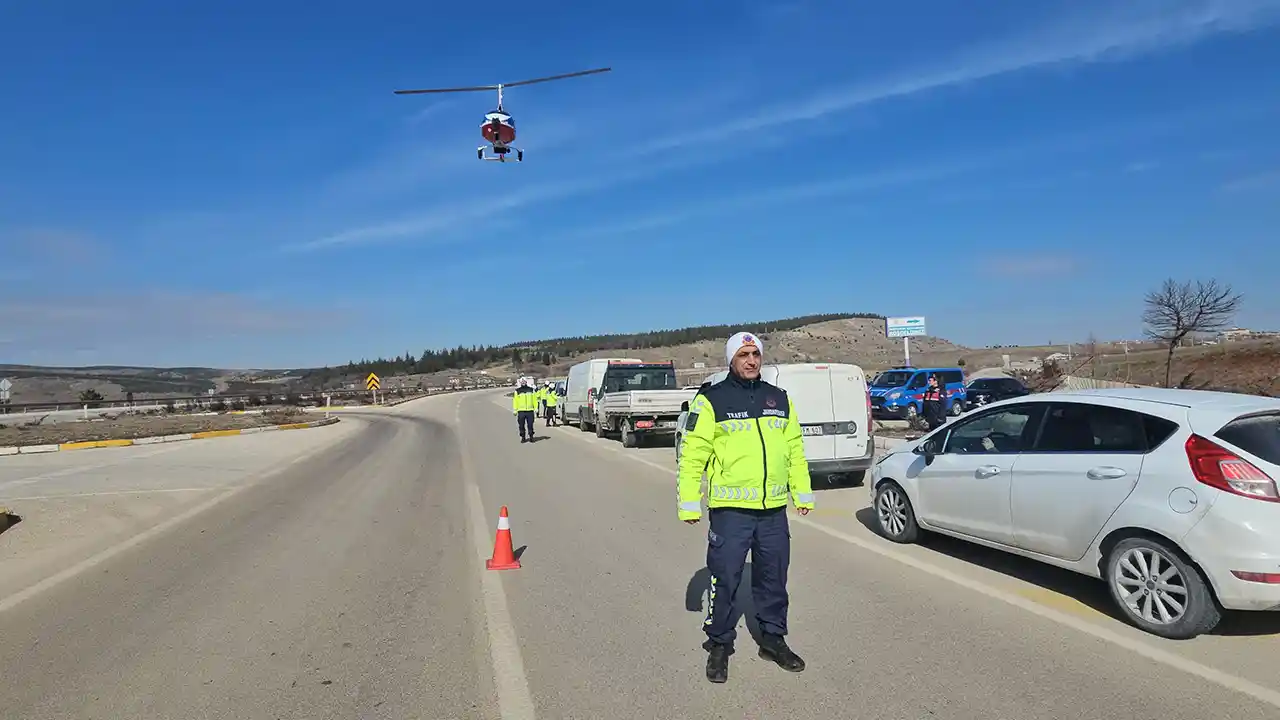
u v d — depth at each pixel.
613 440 21.80
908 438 18.62
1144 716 3.88
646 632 5.28
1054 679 4.35
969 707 4.01
